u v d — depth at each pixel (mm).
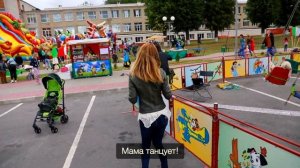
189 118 5324
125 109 9766
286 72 8992
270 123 7551
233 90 12023
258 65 15672
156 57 4094
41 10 73938
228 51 33562
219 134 4344
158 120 4129
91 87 14047
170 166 5316
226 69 14719
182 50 27156
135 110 9461
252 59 15391
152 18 51812
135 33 77438
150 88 4062
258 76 15328
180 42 32781
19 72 22188
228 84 12617
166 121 4230
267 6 53781
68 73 17312
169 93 4172
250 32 84188
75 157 6035
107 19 71875
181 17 49906
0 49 26531
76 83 15602
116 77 16984
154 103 4137
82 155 6117
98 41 17141
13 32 28734
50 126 7637
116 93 12773
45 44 30297
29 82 17656
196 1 50750
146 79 4016
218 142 4391
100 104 10781
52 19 74812
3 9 64438
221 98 10703
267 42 19844
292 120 7699
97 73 17547
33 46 30000
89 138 7125
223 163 4332
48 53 28312
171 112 6195
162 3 49812
